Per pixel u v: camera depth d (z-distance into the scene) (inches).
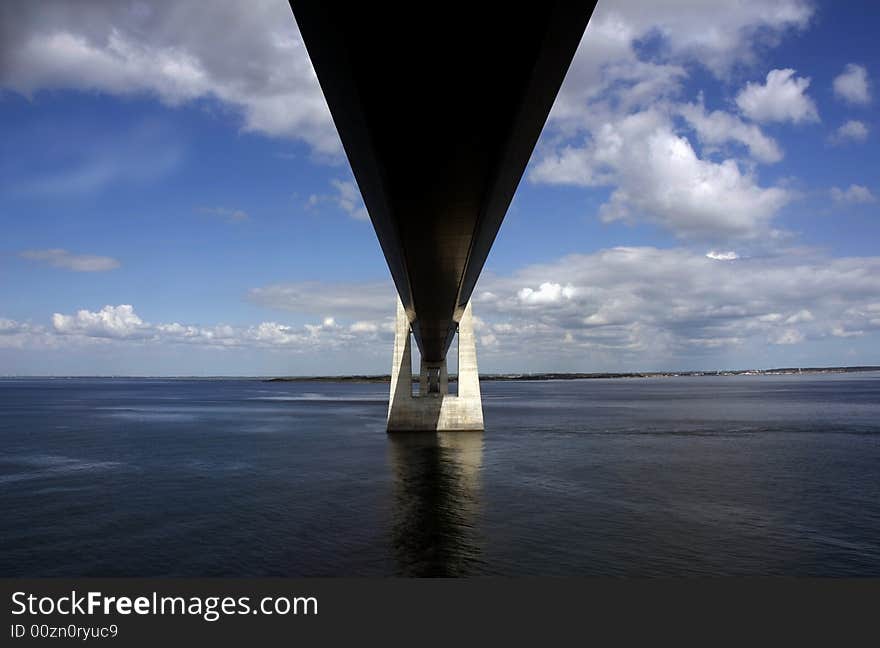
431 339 1967.3
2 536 945.5
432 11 320.5
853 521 1003.3
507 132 445.1
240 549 869.8
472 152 486.3
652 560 816.3
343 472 1462.8
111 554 857.5
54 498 1216.2
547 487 1268.5
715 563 807.1
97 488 1314.0
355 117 424.8
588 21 323.6
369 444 1972.2
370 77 384.2
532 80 375.6
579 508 1085.1
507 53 358.9
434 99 410.0
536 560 815.1
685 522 992.2
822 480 1352.1
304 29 334.3
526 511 1063.0
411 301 1314.0
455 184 549.6
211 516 1053.8
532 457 1675.7
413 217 637.9
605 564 801.6
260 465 1592.0
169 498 1204.5
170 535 941.8
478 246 764.0
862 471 1471.5
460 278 1000.2
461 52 358.0
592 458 1662.2
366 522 997.8
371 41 346.3
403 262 856.9
